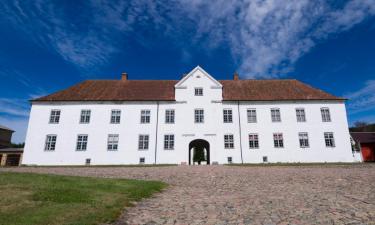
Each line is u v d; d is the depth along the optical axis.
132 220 6.21
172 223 5.99
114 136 30.92
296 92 34.09
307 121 31.70
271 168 20.81
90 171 18.62
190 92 32.50
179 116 31.67
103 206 7.08
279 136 31.31
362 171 16.88
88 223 5.50
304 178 13.86
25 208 6.39
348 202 7.95
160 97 32.66
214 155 30.58
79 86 35.16
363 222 5.88
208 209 7.37
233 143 30.97
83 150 30.36
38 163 29.77
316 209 7.15
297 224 5.82
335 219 6.15
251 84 36.59
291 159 30.61
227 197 9.20
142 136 31.02
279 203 8.04
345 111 31.97
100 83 36.38
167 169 20.30
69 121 31.17
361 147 38.06
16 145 53.22
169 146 30.77
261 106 32.22
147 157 30.36
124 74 37.91
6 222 5.26
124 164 29.86
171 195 9.68
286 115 31.89
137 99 31.98
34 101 31.47
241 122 31.62
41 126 30.89
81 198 7.80
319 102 32.31
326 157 30.66
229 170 18.98
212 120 31.62
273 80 38.16
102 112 31.58
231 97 32.84
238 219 6.30
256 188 11.14
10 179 11.00
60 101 31.64
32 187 9.20
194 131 31.22
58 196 7.86
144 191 9.80
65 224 5.34
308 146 30.98
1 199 7.21
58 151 30.25
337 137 31.25
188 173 17.05
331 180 12.84
